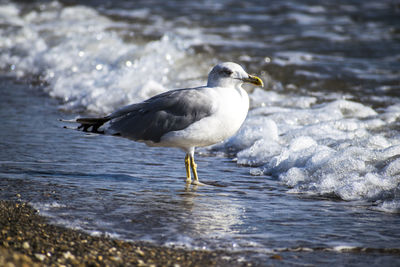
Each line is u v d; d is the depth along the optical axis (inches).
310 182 422.6
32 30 1031.6
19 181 398.3
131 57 840.9
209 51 899.4
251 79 403.2
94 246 279.1
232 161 500.4
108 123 415.5
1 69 887.1
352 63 854.5
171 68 811.4
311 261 276.5
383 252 290.0
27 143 512.1
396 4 1323.8
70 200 359.3
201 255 279.1
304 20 1174.3
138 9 1246.9
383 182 396.5
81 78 785.6
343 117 621.0
